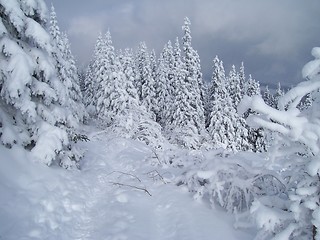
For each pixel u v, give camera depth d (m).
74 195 9.35
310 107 4.44
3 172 8.30
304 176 4.54
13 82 9.16
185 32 38.22
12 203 7.29
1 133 9.50
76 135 12.53
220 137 37.97
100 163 15.05
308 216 4.32
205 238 5.89
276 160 4.74
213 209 7.44
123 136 24.39
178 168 12.48
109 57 38.94
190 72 38.22
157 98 43.03
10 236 6.13
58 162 11.69
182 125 33.75
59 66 12.47
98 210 8.68
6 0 9.54
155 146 23.66
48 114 10.73
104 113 33.81
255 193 7.03
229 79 46.41
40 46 10.56
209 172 7.28
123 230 6.82
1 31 9.25
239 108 4.48
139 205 8.48
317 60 3.95
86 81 48.72
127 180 11.50
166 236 6.50
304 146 4.30
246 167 7.11
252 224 5.80
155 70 51.00
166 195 8.90
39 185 8.77
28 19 10.20
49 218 7.44
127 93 33.28
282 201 5.07
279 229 4.73
